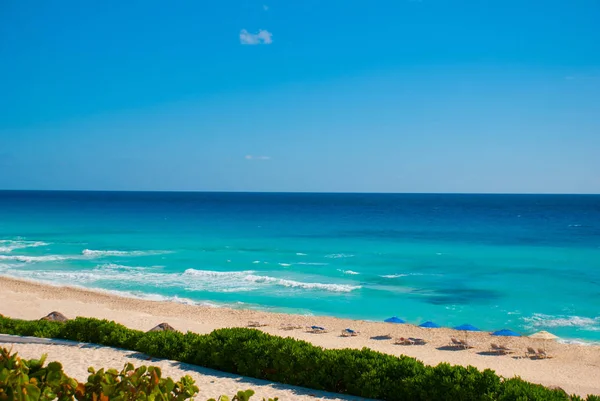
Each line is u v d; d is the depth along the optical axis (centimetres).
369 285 3575
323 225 8788
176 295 3178
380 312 2897
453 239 6569
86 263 4300
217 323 2456
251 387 1086
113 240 6028
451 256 4981
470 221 10200
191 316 2592
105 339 1416
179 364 1243
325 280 3744
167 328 1817
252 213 12625
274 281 3625
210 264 4375
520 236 7031
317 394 1056
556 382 1706
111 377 432
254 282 3600
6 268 3966
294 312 2875
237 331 1309
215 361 1212
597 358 2036
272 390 1070
